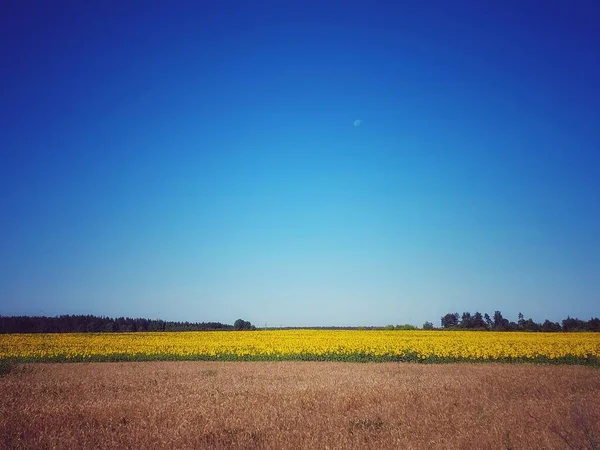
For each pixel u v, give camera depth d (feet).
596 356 100.89
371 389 52.39
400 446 27.68
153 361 110.93
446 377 67.56
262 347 121.90
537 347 113.39
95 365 97.55
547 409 37.88
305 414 38.01
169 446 29.40
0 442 30.63
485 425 32.35
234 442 29.71
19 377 71.10
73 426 35.40
